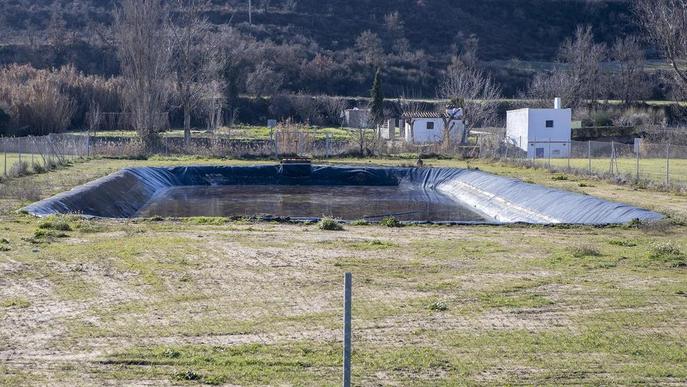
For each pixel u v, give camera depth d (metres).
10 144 106.19
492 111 144.50
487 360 22.61
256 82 177.12
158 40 112.88
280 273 33.69
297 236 43.47
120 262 35.12
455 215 65.62
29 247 37.72
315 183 90.81
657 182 68.88
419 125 140.50
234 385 20.42
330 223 46.50
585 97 179.00
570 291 30.80
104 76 178.00
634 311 27.89
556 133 124.69
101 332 24.91
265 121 166.25
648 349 23.69
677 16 110.00
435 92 195.25
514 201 64.69
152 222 47.94
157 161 95.81
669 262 36.28
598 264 35.81
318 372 21.45
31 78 153.25
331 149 107.75
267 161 98.88
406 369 21.80
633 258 37.28
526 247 40.69
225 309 27.80
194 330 25.25
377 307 28.22
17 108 127.25
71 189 60.81
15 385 20.22
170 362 22.09
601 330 25.58
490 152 103.06
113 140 115.69
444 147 109.19
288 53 199.12
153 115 110.69
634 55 191.88
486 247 40.62
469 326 25.95
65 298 28.98
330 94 190.25
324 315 27.14
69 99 144.75
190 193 81.38
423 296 29.95
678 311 27.86
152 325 25.77
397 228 47.56
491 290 30.94
